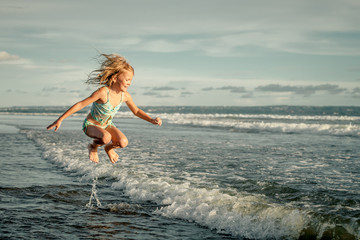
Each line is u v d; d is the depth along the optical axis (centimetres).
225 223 540
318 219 504
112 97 473
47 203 663
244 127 3531
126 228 528
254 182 805
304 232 488
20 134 2619
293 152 1447
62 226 525
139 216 596
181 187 752
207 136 2391
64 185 828
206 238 490
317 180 845
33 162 1208
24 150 1581
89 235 488
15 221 540
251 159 1226
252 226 520
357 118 5738
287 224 509
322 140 2061
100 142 495
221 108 11725
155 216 597
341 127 2906
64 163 1143
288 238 484
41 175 959
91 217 580
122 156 1294
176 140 2048
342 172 960
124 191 774
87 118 488
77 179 909
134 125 4234
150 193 727
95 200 700
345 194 694
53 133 2616
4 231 490
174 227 539
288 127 2972
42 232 492
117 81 470
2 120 5812
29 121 5375
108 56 469
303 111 9238
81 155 1314
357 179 856
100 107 472
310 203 630
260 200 646
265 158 1251
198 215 582
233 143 1870
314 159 1232
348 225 480
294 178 873
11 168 1071
